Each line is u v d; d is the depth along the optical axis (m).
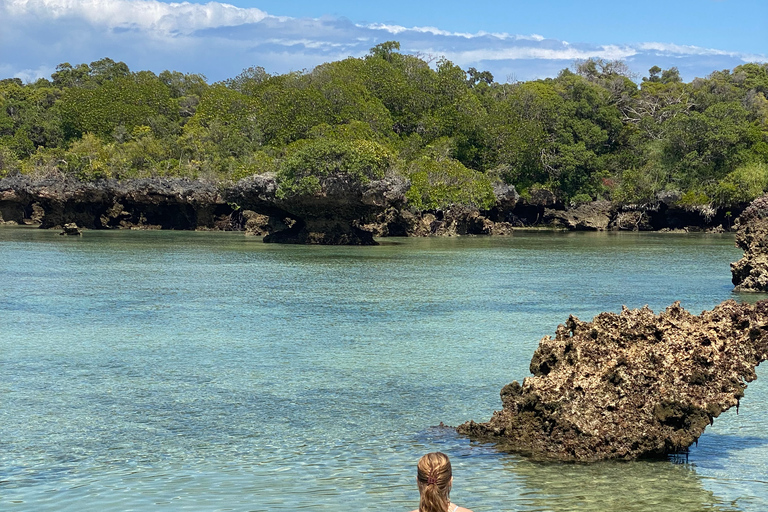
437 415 18.77
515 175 144.12
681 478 14.45
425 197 112.75
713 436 17.09
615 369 15.97
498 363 24.84
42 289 44.62
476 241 97.94
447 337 29.69
